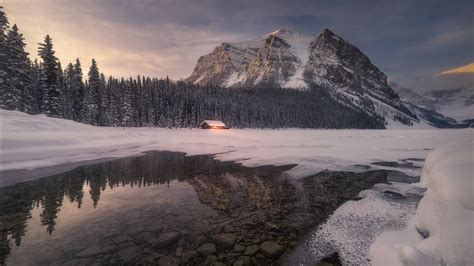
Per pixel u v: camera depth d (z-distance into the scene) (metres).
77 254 7.10
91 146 28.45
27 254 7.12
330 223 9.09
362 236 7.91
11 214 10.20
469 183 5.51
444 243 4.95
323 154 26.91
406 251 5.10
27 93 47.53
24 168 18.73
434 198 6.71
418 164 21.41
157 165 21.19
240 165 21.14
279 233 8.38
